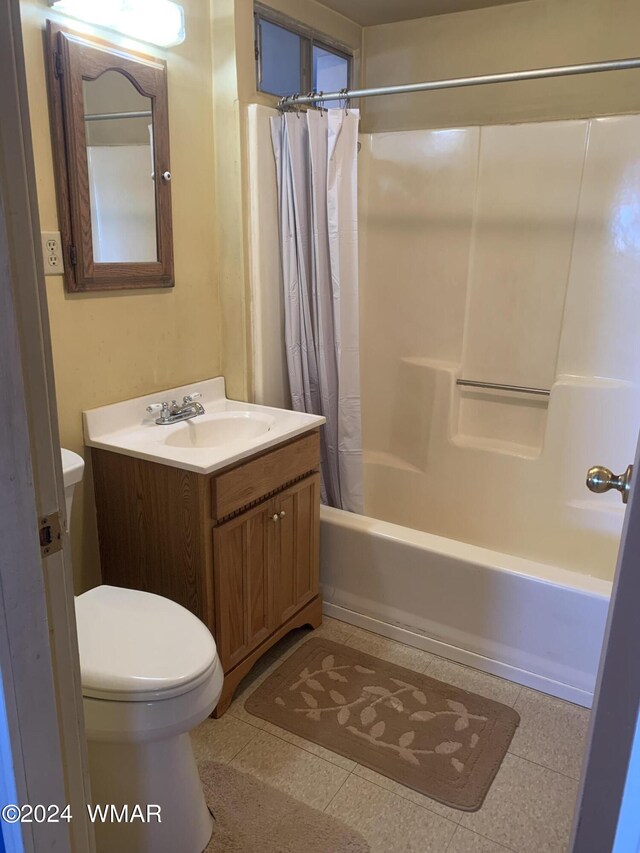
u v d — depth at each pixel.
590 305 2.46
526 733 1.80
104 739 1.29
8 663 0.84
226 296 2.28
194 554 1.78
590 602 1.81
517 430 2.72
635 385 2.39
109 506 1.93
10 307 0.76
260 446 1.85
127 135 1.84
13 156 0.74
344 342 2.28
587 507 2.48
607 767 0.81
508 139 2.48
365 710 1.89
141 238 1.96
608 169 2.33
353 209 2.19
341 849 1.47
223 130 2.12
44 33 1.61
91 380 1.91
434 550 2.04
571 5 2.36
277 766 1.70
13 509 0.81
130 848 1.38
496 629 2.00
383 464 2.92
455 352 2.78
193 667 1.33
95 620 1.48
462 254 2.67
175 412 2.09
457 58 2.61
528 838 1.50
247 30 2.07
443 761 1.71
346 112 2.10
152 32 1.79
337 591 2.30
